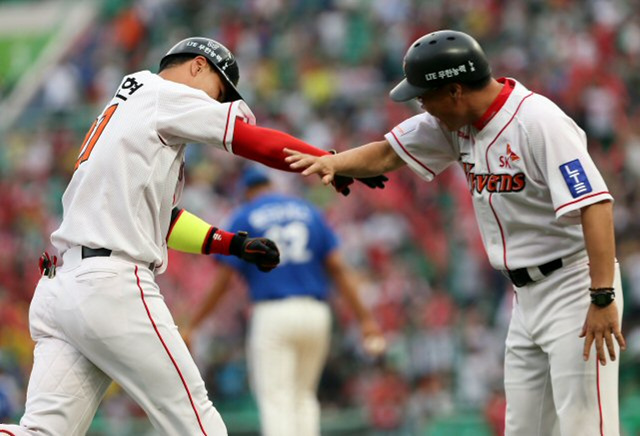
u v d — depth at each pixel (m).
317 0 76.81
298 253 27.55
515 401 17.45
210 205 60.84
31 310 16.36
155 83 16.38
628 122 62.72
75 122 72.31
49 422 15.62
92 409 16.19
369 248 55.19
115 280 15.50
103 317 15.41
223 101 17.53
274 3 77.88
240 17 78.62
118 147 15.79
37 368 15.93
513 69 66.50
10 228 64.56
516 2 71.38
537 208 16.50
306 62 72.94
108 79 79.56
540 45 68.19
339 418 38.97
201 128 16.08
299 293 27.38
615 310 15.65
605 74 65.50
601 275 15.64
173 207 17.38
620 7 70.56
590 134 61.88
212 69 17.17
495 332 48.31
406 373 46.56
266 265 17.70
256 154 16.41
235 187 61.75
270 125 67.81
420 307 50.09
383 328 49.19
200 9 80.75
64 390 15.76
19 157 70.06
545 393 17.23
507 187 16.48
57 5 95.75
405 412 40.34
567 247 16.56
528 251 16.73
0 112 78.44
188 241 17.58
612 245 15.70
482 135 16.67
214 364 46.78
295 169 16.66
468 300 51.53
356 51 72.81
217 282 27.56
